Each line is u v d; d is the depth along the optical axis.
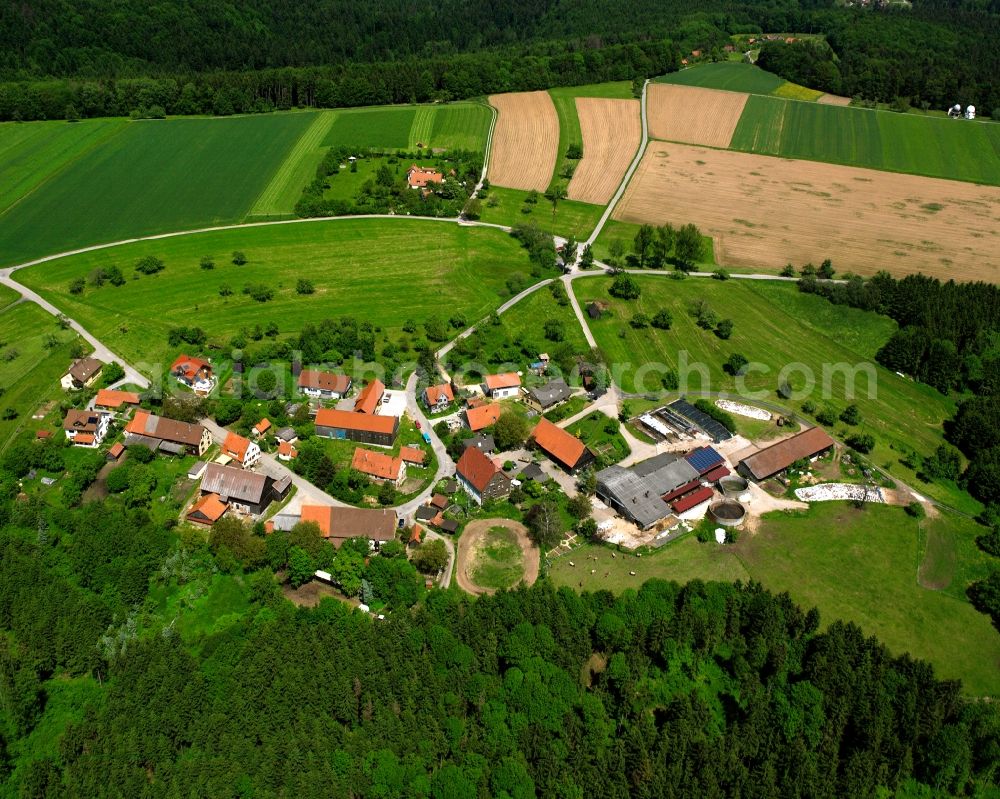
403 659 103.75
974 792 98.44
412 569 122.00
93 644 109.19
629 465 149.25
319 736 94.56
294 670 100.25
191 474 143.12
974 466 149.75
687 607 111.00
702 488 142.00
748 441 157.75
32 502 134.25
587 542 132.25
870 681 102.75
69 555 123.75
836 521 139.00
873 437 160.12
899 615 122.25
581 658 107.31
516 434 150.88
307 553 121.81
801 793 91.56
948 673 113.88
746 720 99.81
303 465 144.38
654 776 92.06
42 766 94.00
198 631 113.31
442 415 162.25
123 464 143.50
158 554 124.19
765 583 126.31
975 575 130.25
